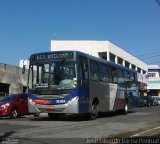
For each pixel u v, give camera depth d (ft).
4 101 82.33
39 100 66.08
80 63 66.59
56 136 44.47
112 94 82.58
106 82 79.25
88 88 69.05
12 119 76.07
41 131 49.62
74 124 60.34
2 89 126.31
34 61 67.92
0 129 52.21
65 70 65.51
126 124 60.90
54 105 65.00
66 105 64.34
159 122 65.31
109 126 57.16
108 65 81.66
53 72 66.08
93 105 71.92
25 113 85.81
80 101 65.36
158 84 295.28
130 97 95.76
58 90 65.00
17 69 134.62
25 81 139.95
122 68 91.61
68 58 65.67
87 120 69.67
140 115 86.38
